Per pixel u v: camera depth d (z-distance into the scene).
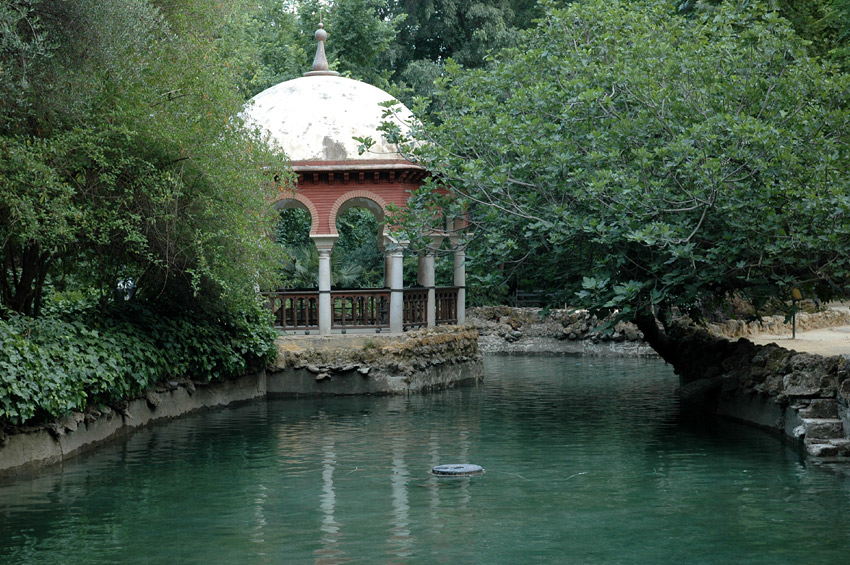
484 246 15.71
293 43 34.44
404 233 16.48
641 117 13.70
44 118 12.59
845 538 8.03
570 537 8.12
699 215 13.71
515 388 19.84
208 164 14.02
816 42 19.69
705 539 8.03
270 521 8.72
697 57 14.44
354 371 18.72
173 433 13.81
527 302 32.91
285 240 29.69
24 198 11.45
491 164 14.99
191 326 16.12
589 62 15.11
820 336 21.25
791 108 13.88
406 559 7.48
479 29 36.06
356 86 20.81
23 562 7.45
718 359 16.33
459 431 14.00
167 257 14.12
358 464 11.45
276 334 18.47
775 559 7.46
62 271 15.41
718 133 13.47
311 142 19.41
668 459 11.66
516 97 14.72
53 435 11.59
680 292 14.52
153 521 8.73
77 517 8.89
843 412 11.89
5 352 10.54
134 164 13.45
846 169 13.14
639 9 16.12
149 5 13.31
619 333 28.27
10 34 11.11
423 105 15.96
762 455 11.87
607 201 13.97
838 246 12.54
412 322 20.45
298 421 15.07
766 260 13.26
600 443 12.88
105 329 14.14
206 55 14.74
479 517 8.84
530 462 11.54
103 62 12.51
